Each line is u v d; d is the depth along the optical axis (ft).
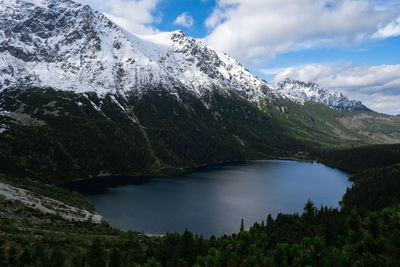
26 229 316.60
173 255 240.12
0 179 556.51
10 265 196.03
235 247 67.82
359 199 645.92
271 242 284.00
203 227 504.43
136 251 264.93
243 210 610.24
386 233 55.21
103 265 205.67
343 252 56.08
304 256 61.57
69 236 313.32
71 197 605.31
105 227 426.51
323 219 394.11
